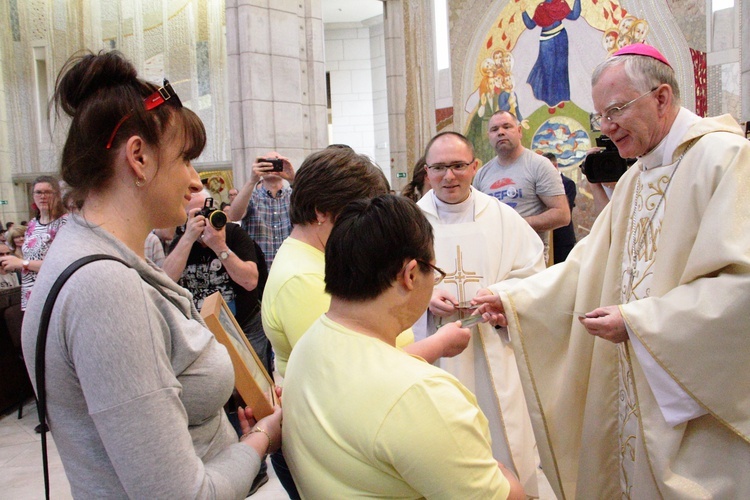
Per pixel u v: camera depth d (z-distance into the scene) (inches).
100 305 33.8
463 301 100.3
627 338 67.4
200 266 118.2
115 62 39.3
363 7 569.3
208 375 41.2
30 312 35.8
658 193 70.2
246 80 275.1
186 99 482.9
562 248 177.9
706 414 64.5
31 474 133.3
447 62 336.5
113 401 33.4
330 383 40.9
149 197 40.4
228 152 478.9
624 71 67.9
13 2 482.3
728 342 60.6
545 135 289.6
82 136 38.3
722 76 230.1
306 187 58.8
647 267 70.9
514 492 41.5
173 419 35.3
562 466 83.7
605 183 99.7
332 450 39.7
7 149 488.4
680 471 65.5
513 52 298.4
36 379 35.4
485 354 98.6
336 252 42.9
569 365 81.7
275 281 58.9
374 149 609.3
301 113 293.9
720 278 61.6
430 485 37.3
